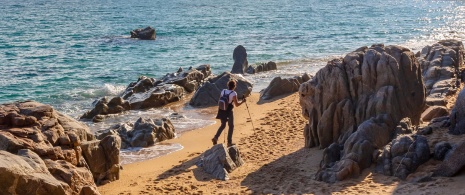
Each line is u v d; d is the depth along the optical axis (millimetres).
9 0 141625
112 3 131500
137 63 43594
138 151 18656
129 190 14453
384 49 16906
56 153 12859
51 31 68250
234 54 37812
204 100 27250
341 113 16172
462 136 14438
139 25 76562
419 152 13258
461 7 112375
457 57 28797
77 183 12430
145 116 25016
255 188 13891
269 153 17109
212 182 14734
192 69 32219
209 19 85062
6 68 41000
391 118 15484
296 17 86875
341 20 80375
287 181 14141
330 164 14367
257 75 36125
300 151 16828
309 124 17031
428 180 12375
